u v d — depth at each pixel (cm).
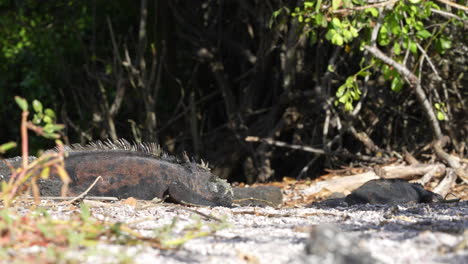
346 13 1222
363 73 1323
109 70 2044
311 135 1762
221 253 436
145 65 1964
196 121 1856
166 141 1981
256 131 1791
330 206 923
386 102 1664
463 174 1280
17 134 2203
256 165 1745
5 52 2250
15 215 517
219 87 1998
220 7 1900
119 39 2069
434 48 1516
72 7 2216
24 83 2169
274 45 1709
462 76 1582
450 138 1523
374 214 688
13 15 2295
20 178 494
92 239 461
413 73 1401
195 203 811
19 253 409
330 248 346
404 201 925
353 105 1686
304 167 1711
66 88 2192
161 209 702
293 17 1573
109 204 720
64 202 707
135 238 472
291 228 566
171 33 2009
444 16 1353
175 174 810
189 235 483
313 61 1731
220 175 1830
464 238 448
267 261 407
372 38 1323
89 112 2095
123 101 2098
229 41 1922
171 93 2041
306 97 1691
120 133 2092
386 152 1596
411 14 1252
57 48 2166
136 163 808
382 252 419
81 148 834
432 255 411
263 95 1883
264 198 970
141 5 1892
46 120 530
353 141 1720
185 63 2058
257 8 1762
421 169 1278
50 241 439
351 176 1269
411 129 1702
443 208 760
